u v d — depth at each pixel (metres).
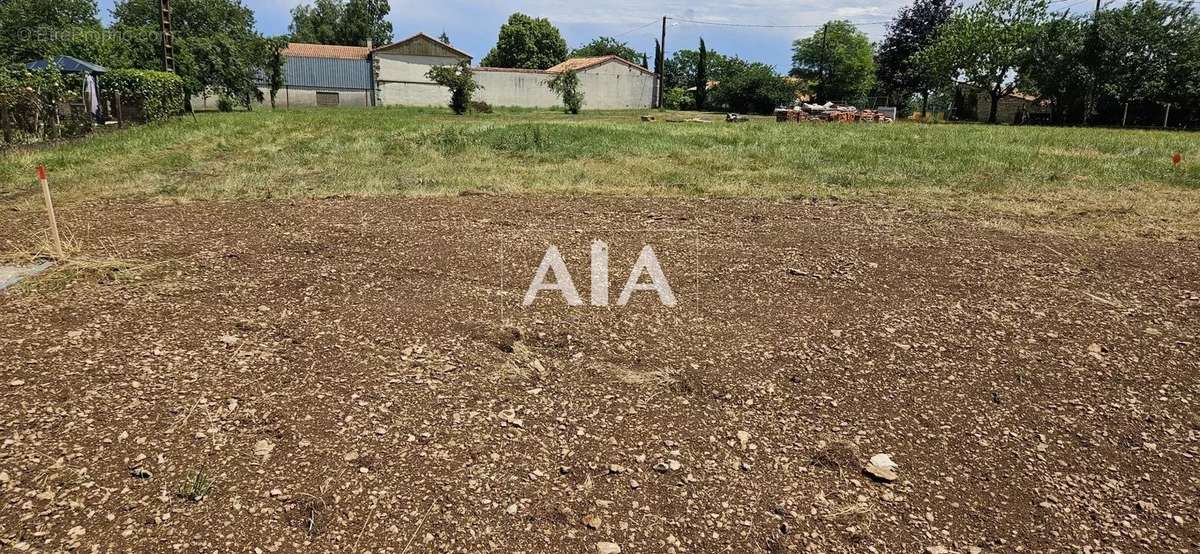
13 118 11.66
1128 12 31.22
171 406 2.81
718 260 5.17
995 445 2.70
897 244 5.75
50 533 2.08
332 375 3.13
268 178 8.98
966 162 11.39
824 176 9.88
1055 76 33.38
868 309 4.13
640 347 3.54
